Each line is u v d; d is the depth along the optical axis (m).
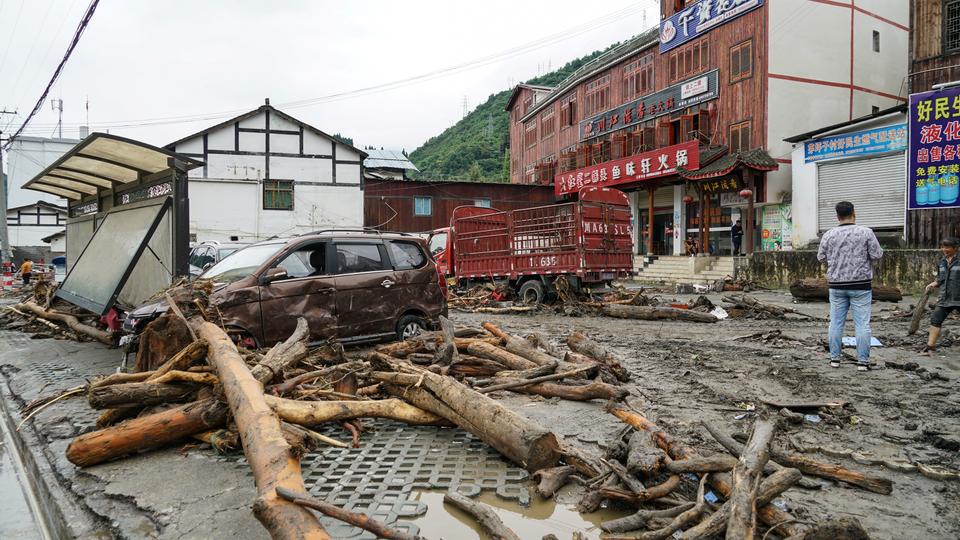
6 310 13.31
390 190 31.59
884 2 25.58
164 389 4.53
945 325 10.51
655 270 25.33
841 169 19.92
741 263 21.20
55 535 3.47
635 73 29.52
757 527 2.86
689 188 27.58
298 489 2.73
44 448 4.56
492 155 77.44
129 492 3.54
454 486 3.52
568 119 35.59
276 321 6.85
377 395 5.21
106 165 9.85
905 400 5.39
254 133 28.70
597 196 13.85
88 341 9.66
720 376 6.47
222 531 3.04
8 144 27.28
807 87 23.41
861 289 6.75
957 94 15.40
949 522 2.99
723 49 24.48
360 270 7.76
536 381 5.50
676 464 3.27
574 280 13.69
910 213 16.73
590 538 2.91
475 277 16.22
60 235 39.84
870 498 3.29
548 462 3.66
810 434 4.41
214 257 12.70
